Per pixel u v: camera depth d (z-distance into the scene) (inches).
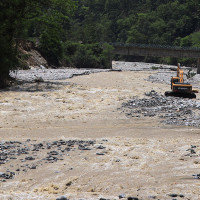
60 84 3932.1
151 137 1595.7
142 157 1208.8
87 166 1095.0
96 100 2763.3
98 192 856.9
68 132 1731.1
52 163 1130.0
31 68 7303.2
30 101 2657.5
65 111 2324.1
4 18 3486.7
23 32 3774.6
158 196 791.1
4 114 2176.4
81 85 3929.6
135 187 892.6
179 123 1910.7
